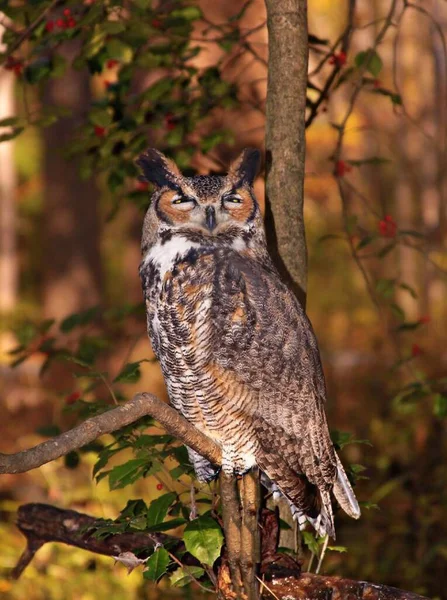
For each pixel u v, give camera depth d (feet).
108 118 31.14
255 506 23.73
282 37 26.17
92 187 109.70
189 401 26.07
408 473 43.06
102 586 40.63
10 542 45.83
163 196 26.32
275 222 26.86
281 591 23.82
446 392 31.22
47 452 18.49
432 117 88.58
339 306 112.27
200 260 25.49
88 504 44.29
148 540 27.71
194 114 33.68
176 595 37.73
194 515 23.40
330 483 25.46
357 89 31.86
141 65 32.53
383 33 31.81
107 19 29.99
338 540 41.50
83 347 34.09
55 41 29.89
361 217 82.58
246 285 25.22
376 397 57.57
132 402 20.21
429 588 37.93
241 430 25.11
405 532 40.55
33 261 146.82
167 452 25.64
